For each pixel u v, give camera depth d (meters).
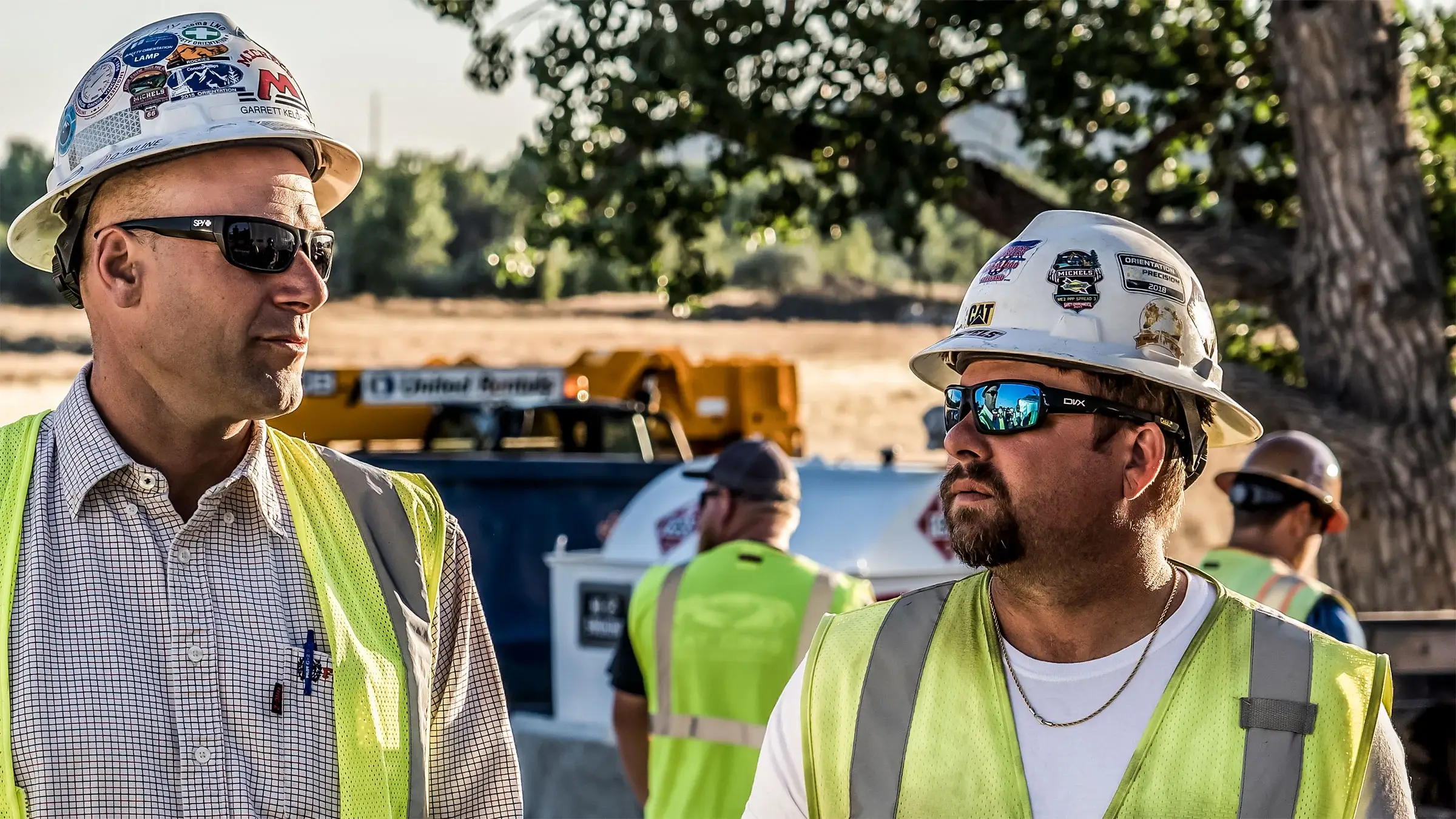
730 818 4.46
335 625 2.35
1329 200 7.43
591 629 6.56
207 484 2.38
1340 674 2.24
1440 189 8.55
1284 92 7.66
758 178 10.09
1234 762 2.20
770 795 2.44
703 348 58.81
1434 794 5.66
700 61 8.44
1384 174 7.33
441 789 2.56
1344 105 7.35
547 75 9.01
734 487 4.71
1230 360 9.58
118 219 2.29
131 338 2.29
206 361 2.27
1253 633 2.30
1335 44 7.36
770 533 4.73
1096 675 2.29
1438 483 7.17
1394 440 7.14
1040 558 2.30
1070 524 2.29
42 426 2.40
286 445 2.50
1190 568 2.47
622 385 12.09
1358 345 7.35
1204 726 2.23
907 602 2.47
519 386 10.16
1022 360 2.35
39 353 48.44
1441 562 7.14
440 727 2.56
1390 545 7.14
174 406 2.30
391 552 2.50
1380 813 2.20
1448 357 7.39
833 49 8.81
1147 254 2.40
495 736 2.62
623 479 7.77
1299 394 7.40
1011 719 2.29
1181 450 2.40
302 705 2.29
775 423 13.77
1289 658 2.26
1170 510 2.39
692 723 4.54
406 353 50.12
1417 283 7.31
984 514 2.32
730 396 13.59
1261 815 2.17
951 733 2.30
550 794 6.48
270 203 2.32
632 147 9.22
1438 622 5.71
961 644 2.37
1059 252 2.38
